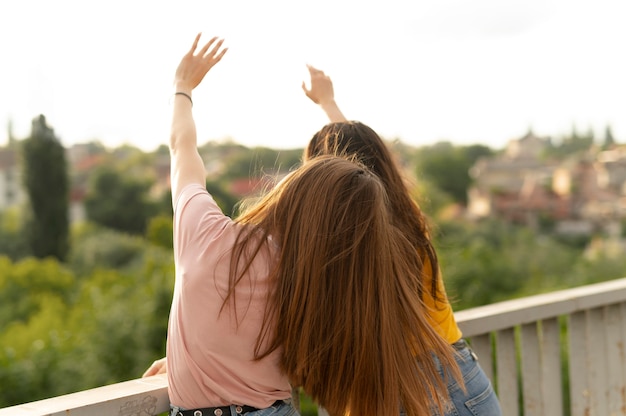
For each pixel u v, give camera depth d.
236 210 1.74
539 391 2.40
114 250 21.80
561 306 2.43
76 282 14.95
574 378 2.53
